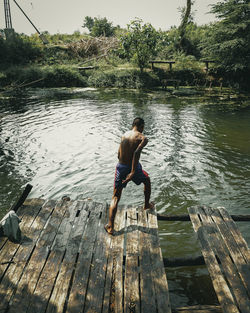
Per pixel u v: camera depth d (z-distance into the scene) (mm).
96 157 8375
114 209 4074
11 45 26141
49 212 4570
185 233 5234
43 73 22844
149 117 13195
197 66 24109
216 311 3012
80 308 2910
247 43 20844
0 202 6004
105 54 28172
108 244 3885
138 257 3682
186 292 3895
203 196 6293
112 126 11617
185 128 11445
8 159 8195
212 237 4059
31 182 6855
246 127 11609
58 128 11359
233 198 6203
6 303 2908
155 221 4398
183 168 7652
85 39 31188
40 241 3883
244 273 3387
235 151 8914
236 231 4199
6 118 12914
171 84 22875
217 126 11766
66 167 7699
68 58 28297
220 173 7371
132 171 3984
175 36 27750
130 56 24188
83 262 3547
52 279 3254
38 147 9188
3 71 22938
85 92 20641
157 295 3074
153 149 9016
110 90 21469
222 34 21812
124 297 3061
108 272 3406
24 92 20359
